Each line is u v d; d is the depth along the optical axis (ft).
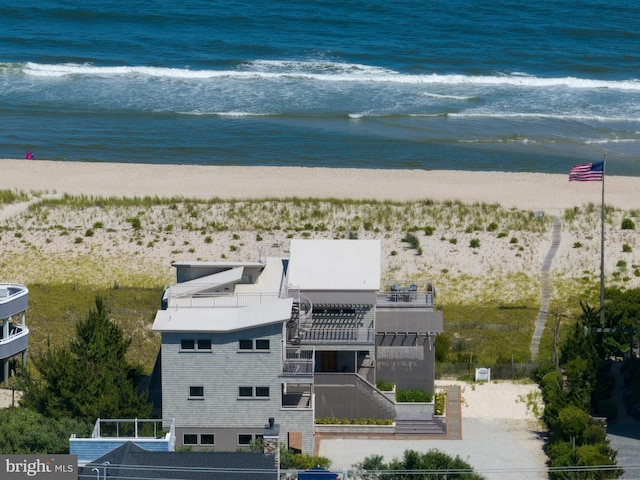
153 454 207.72
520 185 428.15
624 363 289.33
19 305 278.26
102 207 392.88
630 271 349.41
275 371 250.37
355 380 264.93
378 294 290.35
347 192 414.00
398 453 253.03
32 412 248.73
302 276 275.39
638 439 257.55
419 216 384.47
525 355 298.35
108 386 250.16
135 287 340.80
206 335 249.14
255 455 208.23
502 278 345.51
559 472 236.63
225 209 390.63
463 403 276.21
